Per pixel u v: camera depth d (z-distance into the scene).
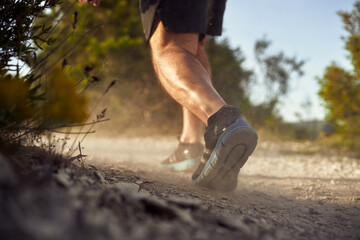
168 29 2.01
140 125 11.08
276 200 2.02
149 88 11.61
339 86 7.75
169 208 1.02
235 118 1.74
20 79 1.33
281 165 4.39
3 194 0.76
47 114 1.18
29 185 0.90
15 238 0.64
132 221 0.91
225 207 1.54
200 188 1.98
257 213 1.54
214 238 0.93
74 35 1.73
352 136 7.69
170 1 2.02
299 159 5.26
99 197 1.01
